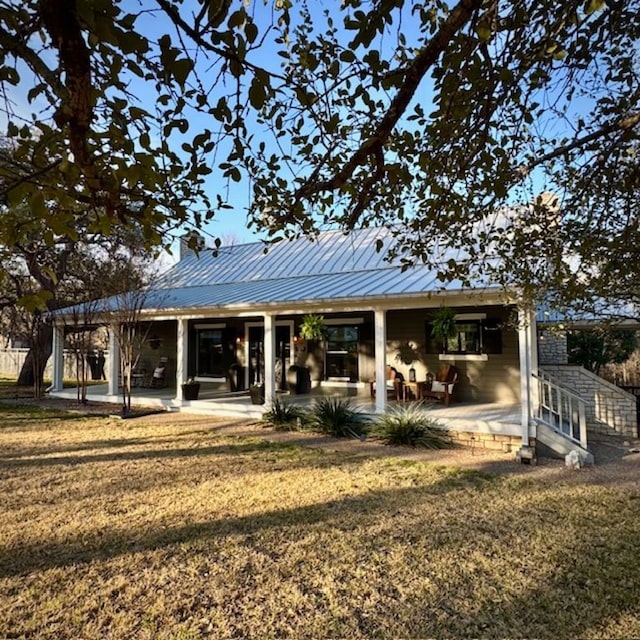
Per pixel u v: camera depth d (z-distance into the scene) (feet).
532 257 14.21
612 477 22.68
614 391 33.94
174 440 31.17
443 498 19.47
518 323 22.29
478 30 6.66
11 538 15.61
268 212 9.38
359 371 44.65
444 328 35.60
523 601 11.80
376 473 23.22
